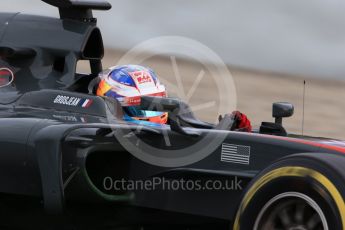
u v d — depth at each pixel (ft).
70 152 71.77
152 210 73.00
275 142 69.72
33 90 83.92
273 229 61.87
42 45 86.58
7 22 88.79
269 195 61.82
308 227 60.54
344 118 209.97
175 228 73.87
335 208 58.54
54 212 70.69
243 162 70.13
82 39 86.99
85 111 78.64
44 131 71.41
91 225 76.33
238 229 62.75
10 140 73.92
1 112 80.02
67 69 85.61
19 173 73.82
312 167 60.64
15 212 77.87
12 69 85.81
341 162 61.26
